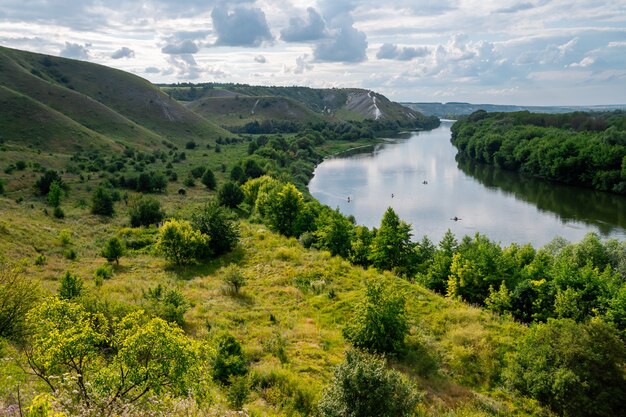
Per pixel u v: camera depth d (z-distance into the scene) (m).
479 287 33.81
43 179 74.00
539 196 86.12
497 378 20.98
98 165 98.69
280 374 18.39
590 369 18.33
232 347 19.64
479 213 73.12
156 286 31.42
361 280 32.84
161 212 61.69
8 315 16.25
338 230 43.75
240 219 63.03
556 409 18.47
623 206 77.44
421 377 20.55
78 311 11.55
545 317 30.08
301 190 84.12
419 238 60.59
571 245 45.06
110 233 53.47
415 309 27.47
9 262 33.75
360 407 14.38
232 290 30.78
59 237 44.19
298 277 33.31
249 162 98.25
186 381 10.66
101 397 9.95
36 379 11.56
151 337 10.48
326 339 23.16
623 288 29.02
